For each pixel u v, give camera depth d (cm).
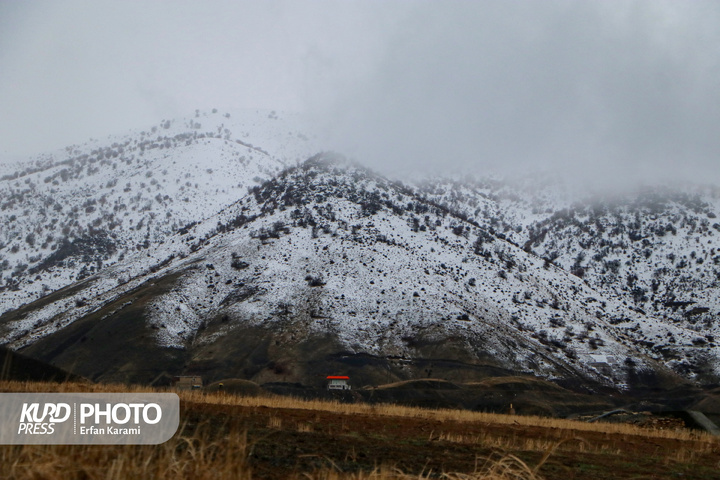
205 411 1661
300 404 2670
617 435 2236
